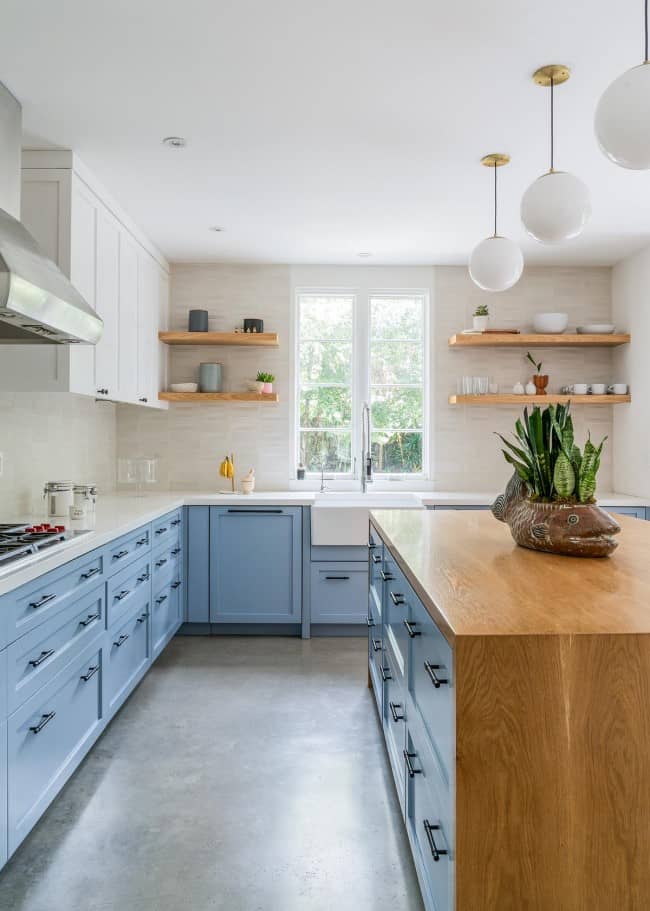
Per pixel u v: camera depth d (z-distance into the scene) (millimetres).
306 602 4328
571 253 4660
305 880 1895
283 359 4934
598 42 2195
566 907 1202
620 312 4871
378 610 2893
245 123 2762
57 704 2195
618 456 4938
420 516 3070
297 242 4418
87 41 2188
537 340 4664
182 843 2066
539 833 1200
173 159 3102
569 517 2023
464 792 1200
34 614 2006
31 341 2475
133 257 3961
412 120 2740
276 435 4945
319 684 3473
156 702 3209
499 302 4992
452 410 5000
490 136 2887
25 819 1938
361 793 2371
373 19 2072
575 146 2984
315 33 2145
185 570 4309
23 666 1936
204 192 3512
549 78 2406
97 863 1966
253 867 1950
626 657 1213
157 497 4359
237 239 4344
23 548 2104
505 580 1684
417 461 5086
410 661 1882
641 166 1778
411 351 5090
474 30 2131
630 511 4332
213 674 3623
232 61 2305
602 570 1817
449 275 4996
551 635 1210
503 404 4984
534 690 1206
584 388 4766
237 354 4922
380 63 2320
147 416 4898
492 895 1198
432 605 1474
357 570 4336
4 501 2992
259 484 4945
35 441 3352
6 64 2314
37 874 1914
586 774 1208
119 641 2879
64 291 2277
